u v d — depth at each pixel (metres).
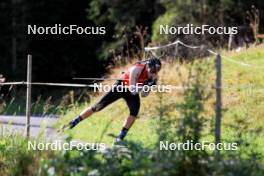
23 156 13.23
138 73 16.78
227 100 22.09
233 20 47.25
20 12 68.44
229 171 10.39
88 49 66.00
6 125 18.48
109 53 56.62
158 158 10.51
